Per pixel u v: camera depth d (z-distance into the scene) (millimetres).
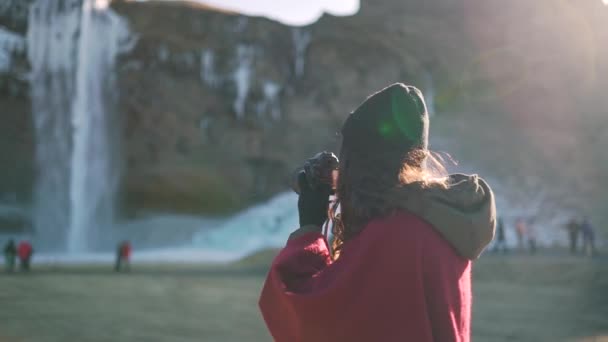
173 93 64562
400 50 72000
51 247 57688
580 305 15297
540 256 27984
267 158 66188
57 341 9258
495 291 18750
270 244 53281
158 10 65750
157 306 14156
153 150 63750
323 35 70688
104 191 62000
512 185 62156
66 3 61000
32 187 59844
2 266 30297
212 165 64750
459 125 68812
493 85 71938
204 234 58031
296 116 67750
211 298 16328
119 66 63375
